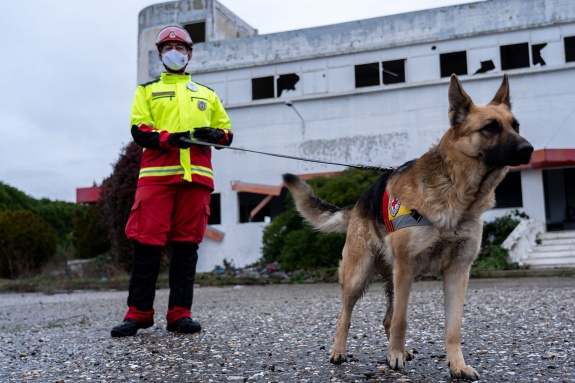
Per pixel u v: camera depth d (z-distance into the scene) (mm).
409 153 20109
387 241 4258
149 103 6250
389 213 4188
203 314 8305
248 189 21391
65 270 21516
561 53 18922
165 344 5473
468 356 4578
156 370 4363
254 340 5637
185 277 6363
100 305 10867
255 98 22719
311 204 5410
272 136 21547
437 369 4188
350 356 4746
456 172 3951
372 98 20562
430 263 4117
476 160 3957
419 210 3988
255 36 22109
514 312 7184
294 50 21625
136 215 6137
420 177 4070
